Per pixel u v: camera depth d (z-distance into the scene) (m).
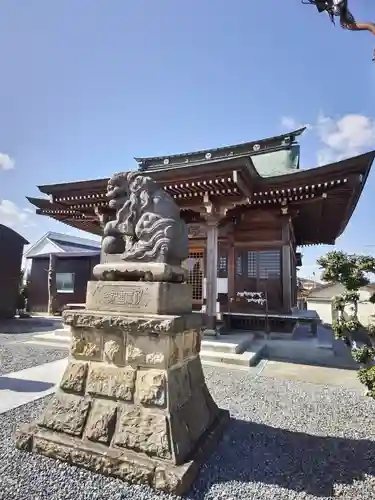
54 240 23.17
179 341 2.99
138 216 3.36
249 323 11.15
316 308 17.12
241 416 4.08
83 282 18.53
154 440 2.53
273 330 10.80
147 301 2.92
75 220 13.72
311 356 8.03
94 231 16.33
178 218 3.46
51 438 2.83
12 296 16.52
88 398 2.91
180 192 8.91
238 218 11.37
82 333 3.06
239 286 11.37
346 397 4.93
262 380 5.86
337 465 2.90
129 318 2.79
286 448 3.21
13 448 2.94
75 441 2.77
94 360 2.99
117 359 2.88
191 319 3.06
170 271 3.07
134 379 2.79
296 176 8.77
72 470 2.60
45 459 2.75
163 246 3.12
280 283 10.92
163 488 2.35
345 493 2.46
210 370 6.57
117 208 3.60
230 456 3.00
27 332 11.61
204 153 15.09
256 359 7.56
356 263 3.18
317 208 10.98
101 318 2.90
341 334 3.29
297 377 6.09
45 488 2.38
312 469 2.82
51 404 3.03
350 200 10.10
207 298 9.06
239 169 7.80
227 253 11.62
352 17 3.78
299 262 18.70
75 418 2.86
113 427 2.72
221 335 9.52
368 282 3.25
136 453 2.56
